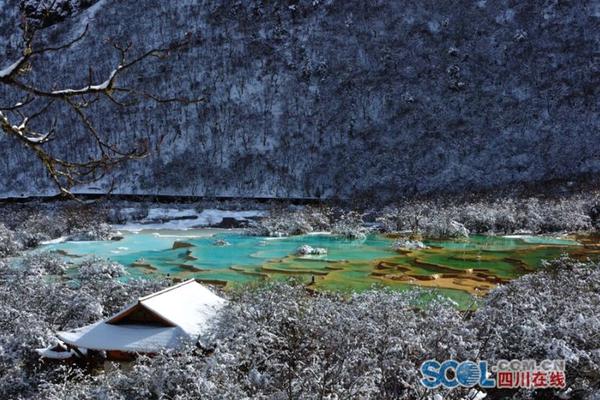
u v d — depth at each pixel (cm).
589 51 6750
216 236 4219
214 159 6378
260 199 5956
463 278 2742
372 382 1113
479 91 6625
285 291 1714
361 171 6106
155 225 4788
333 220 4750
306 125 6531
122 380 1212
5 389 1416
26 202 6128
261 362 1341
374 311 1470
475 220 4141
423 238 3959
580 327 1232
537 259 3148
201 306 1633
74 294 1923
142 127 6688
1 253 3466
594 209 4334
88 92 533
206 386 1124
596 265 2211
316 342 1325
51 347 1597
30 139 561
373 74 6844
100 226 4206
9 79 495
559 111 6391
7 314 1689
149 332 1486
